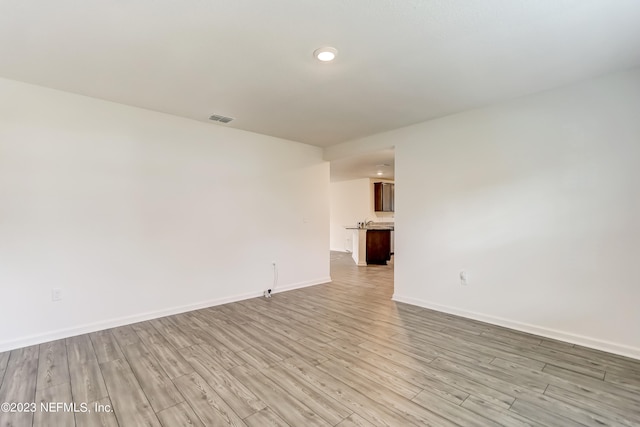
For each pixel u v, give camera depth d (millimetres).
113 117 3131
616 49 2145
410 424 1680
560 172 2797
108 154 3098
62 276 2836
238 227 4117
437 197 3684
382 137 4309
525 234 3006
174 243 3541
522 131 3016
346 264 7289
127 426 1673
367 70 2447
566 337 2754
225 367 2301
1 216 2572
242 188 4160
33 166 2707
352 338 2850
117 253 3145
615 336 2523
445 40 2029
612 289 2541
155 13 1749
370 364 2354
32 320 2691
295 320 3340
